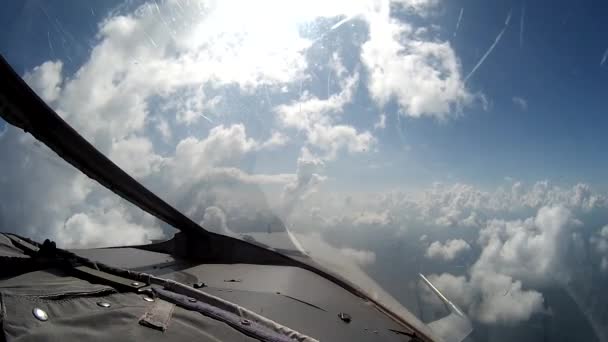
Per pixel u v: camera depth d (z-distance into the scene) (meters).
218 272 4.60
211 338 2.20
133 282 2.96
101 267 3.24
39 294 2.29
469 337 3.25
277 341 2.38
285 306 3.33
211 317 2.57
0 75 2.55
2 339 1.65
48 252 3.39
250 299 3.49
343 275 4.54
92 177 3.85
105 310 2.27
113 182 4.01
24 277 2.78
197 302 2.79
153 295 2.79
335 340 2.78
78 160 3.56
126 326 2.11
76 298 2.39
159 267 4.95
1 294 2.16
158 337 2.05
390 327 3.32
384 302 3.81
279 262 5.02
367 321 3.35
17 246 3.83
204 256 5.48
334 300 3.74
